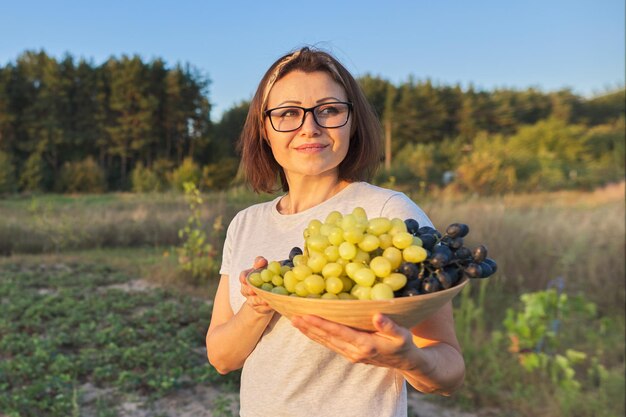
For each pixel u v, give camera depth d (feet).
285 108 5.14
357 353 3.80
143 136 148.36
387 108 171.94
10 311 21.13
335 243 4.04
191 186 29.35
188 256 28.68
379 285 3.69
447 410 13.57
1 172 97.55
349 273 3.84
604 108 176.65
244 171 6.51
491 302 21.77
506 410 13.30
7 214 44.55
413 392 14.82
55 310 21.43
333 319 3.71
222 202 39.47
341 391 4.82
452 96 183.62
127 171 155.12
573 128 118.21
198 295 25.13
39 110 148.15
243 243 5.88
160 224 41.34
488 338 17.63
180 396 14.56
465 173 75.82
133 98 149.79
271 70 5.41
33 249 37.91
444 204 33.73
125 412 13.56
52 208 46.68
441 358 4.46
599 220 28.02
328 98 5.12
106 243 40.45
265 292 4.07
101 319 20.71
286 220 5.56
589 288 22.90
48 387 14.40
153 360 16.34
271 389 5.01
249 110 6.12
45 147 143.95
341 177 5.65
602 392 13.25
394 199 5.02
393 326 3.56
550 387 13.92
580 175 90.33
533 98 179.63
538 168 87.81
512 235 25.68
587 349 16.60
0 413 12.89
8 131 145.59
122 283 27.81
